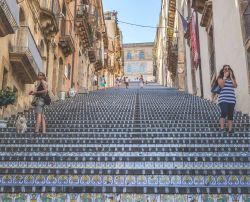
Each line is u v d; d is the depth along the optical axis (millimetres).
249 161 6523
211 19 16781
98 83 39531
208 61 17547
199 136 8438
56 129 9312
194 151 7156
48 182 5965
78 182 5926
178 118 11258
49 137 8523
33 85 15641
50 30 18000
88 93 25031
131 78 75000
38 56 14500
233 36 12680
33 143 8047
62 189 5453
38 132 8781
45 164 6684
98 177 5941
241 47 11617
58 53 21156
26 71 13453
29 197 5426
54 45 19641
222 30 14406
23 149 7402
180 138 7922
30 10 15086
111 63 51094
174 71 38094
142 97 20391
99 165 6578
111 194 5414
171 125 9742
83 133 8789
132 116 11758
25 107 14586
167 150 7184
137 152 7133
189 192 5320
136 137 8398
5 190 5441
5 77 12422
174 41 34312
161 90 28234
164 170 5961
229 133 8383
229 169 5918
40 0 17188
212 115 11711
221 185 5785
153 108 14133
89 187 5473
